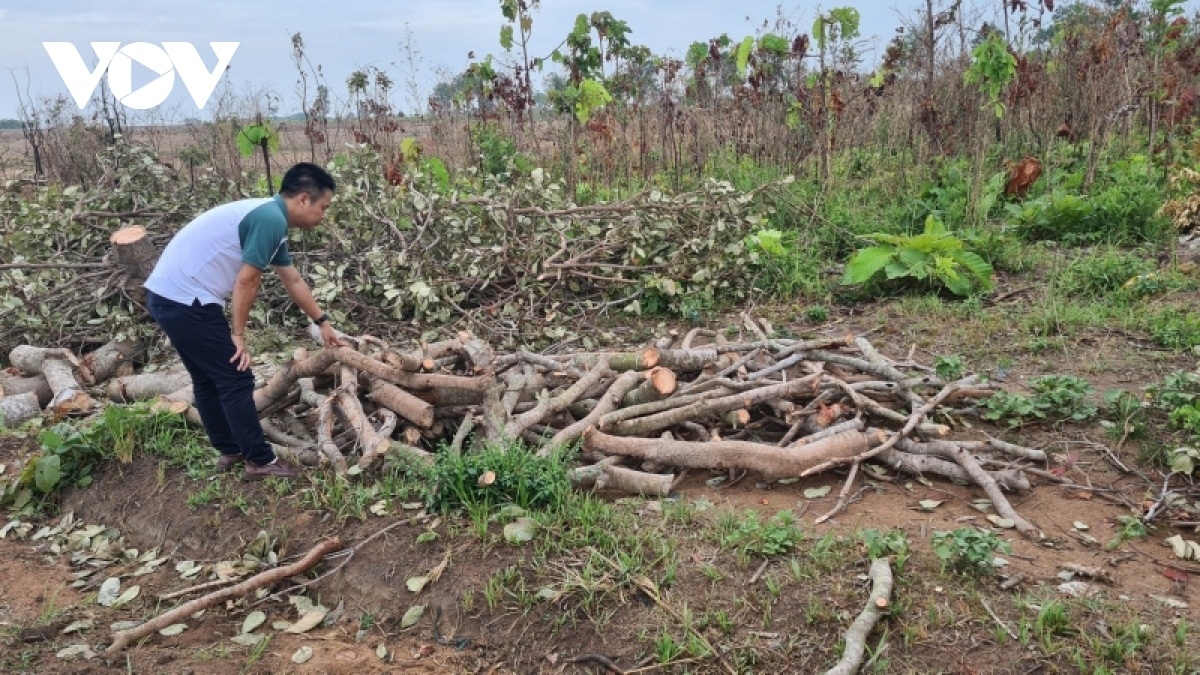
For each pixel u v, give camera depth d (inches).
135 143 346.9
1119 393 198.1
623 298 297.6
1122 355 234.1
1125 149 440.8
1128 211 344.8
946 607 132.1
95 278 276.5
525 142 480.1
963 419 200.1
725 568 143.6
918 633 127.4
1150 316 254.5
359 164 318.0
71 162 462.0
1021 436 192.4
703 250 306.0
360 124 464.1
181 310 165.8
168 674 137.5
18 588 164.7
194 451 192.7
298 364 190.9
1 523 188.9
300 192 172.2
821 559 142.8
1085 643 124.9
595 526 154.3
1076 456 183.0
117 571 169.0
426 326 282.0
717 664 126.6
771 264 315.3
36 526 188.4
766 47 434.3
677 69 458.0
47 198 315.6
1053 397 198.4
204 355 170.1
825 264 338.0
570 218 313.6
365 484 176.9
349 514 165.9
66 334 272.1
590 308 294.7
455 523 158.7
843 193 403.2
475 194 337.1
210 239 166.7
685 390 194.1
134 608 157.3
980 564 137.7
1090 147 383.9
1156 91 381.1
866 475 179.3
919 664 123.6
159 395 217.6
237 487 180.1
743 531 149.3
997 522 158.1
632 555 146.6
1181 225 330.6
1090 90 438.3
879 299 297.7
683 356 196.7
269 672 137.3
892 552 143.3
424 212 302.7
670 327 288.2
